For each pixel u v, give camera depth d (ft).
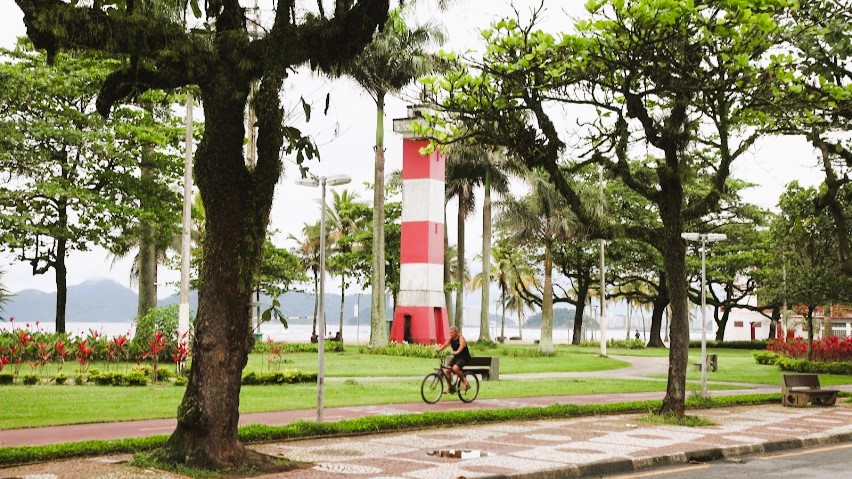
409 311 155.63
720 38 49.26
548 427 49.96
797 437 47.06
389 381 81.30
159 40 32.27
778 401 70.69
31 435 43.29
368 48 121.29
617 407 58.75
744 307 217.15
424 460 36.55
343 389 71.41
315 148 33.76
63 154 101.91
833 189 70.08
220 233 33.96
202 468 32.50
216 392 33.40
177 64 33.06
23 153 95.66
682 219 56.24
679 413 53.98
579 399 68.90
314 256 223.71
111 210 100.63
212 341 33.65
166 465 32.89
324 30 33.96
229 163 33.99
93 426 47.26
